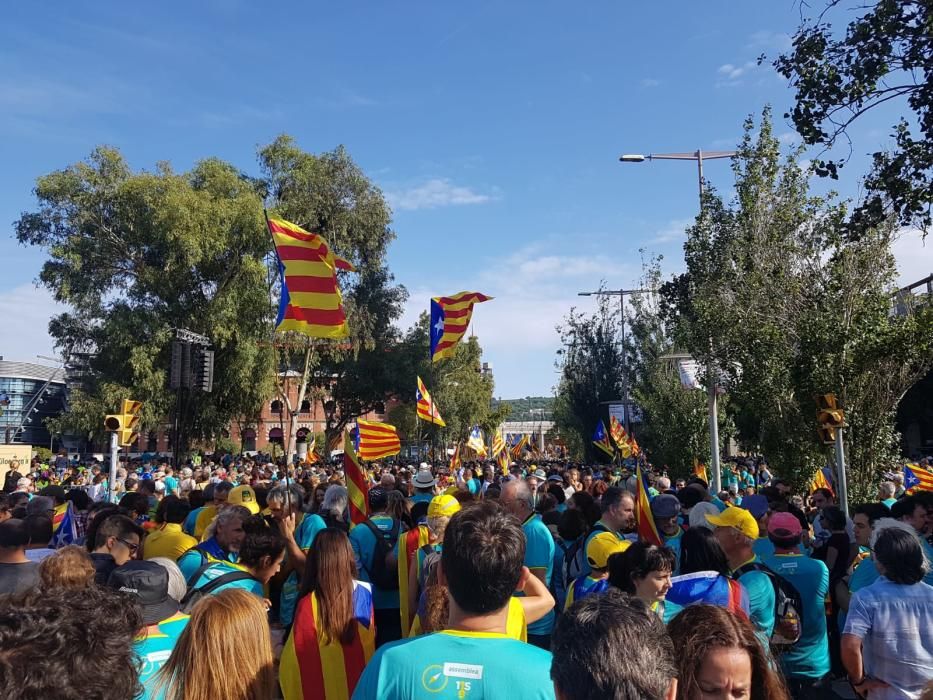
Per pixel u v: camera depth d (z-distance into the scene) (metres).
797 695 4.73
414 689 2.11
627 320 37.00
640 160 18.50
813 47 9.54
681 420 23.16
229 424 36.00
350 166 38.69
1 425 65.12
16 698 1.46
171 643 3.13
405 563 5.23
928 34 8.84
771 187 15.27
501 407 60.81
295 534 6.94
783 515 5.06
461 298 14.41
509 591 2.27
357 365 45.09
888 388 12.50
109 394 28.08
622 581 3.75
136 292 29.73
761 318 14.49
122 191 29.39
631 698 1.74
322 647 3.58
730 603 3.84
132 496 8.10
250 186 33.19
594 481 12.92
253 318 30.66
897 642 3.62
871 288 12.73
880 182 9.58
